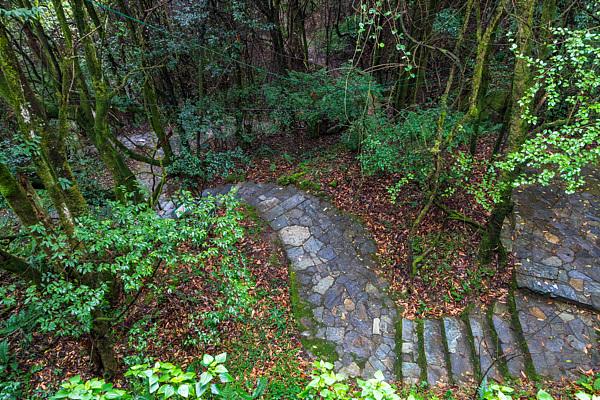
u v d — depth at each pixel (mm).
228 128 10133
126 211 4648
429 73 10055
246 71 10883
